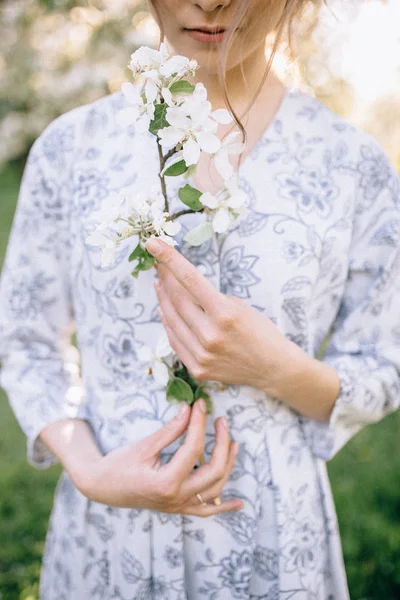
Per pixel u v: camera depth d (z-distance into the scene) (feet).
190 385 3.31
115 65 9.83
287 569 3.38
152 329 3.38
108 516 3.54
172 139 2.66
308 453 3.58
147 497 3.13
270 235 3.30
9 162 21.21
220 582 3.43
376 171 3.53
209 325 3.00
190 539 3.43
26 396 3.72
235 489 3.40
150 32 9.11
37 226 3.76
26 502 7.99
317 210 3.40
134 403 3.43
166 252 2.82
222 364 3.09
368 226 3.54
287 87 3.66
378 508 7.68
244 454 3.37
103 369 3.53
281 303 3.31
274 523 3.39
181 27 3.01
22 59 13.52
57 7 9.06
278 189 3.37
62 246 3.77
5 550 7.23
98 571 3.64
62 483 3.92
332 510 3.72
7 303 3.83
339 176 3.48
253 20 2.97
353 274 3.57
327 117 3.58
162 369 3.16
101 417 3.54
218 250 3.29
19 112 16.28
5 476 8.38
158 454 3.19
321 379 3.29
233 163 3.38
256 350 3.05
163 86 2.67
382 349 3.57
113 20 9.05
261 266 3.28
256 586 3.48
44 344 3.90
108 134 3.59
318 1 3.70
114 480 3.20
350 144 3.53
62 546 3.81
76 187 3.56
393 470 8.32
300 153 3.48
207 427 3.37
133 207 2.97
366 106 6.21
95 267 3.38
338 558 3.72
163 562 3.39
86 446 3.48
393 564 6.88
